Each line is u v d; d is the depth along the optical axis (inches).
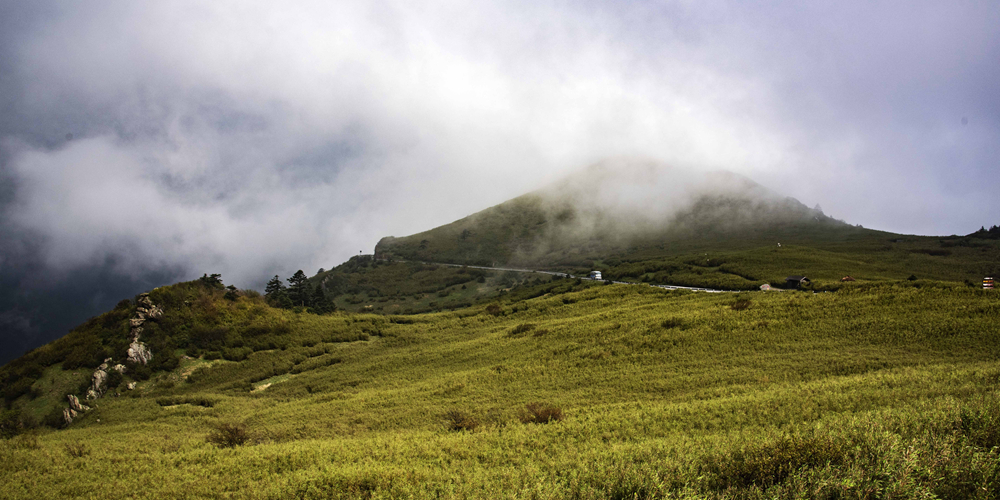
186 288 3230.8
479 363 2233.0
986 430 440.5
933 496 322.7
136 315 2829.7
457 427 1053.2
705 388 1301.7
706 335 1919.3
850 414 674.2
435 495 522.6
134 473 761.0
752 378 1341.0
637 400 1250.0
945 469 363.3
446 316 3983.8
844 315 1900.8
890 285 2288.4
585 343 2159.2
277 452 823.7
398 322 3831.2
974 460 360.8
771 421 794.2
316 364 2785.4
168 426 1624.0
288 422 1477.6
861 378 1105.4
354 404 1654.8
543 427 923.4
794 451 436.1
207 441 1081.4
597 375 1657.2
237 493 606.9
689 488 413.4
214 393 2383.1
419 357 2593.5
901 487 334.6
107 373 2431.1
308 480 612.7
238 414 1820.9
